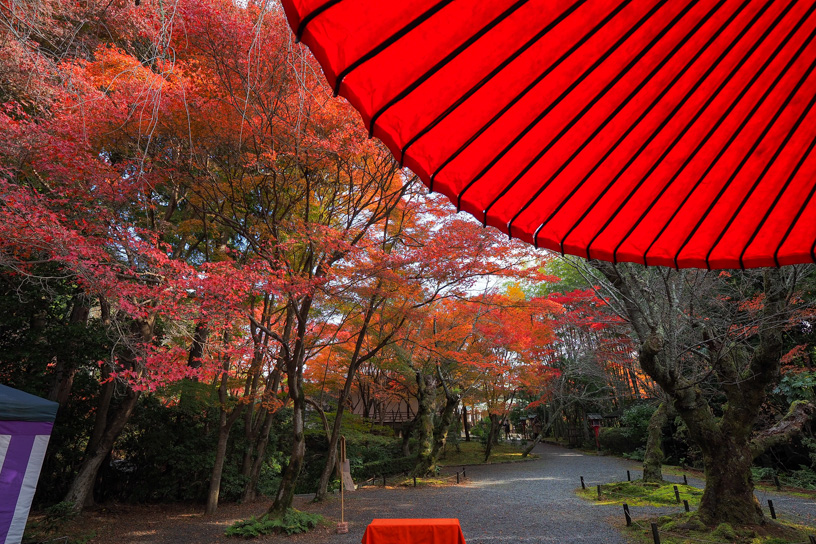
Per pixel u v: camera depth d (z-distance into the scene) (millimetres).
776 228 1406
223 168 9953
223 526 12148
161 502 15281
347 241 10211
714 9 948
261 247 10414
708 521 9047
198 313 8352
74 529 11555
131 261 8406
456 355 17188
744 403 9141
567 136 1118
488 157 1099
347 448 21281
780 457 17094
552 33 903
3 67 7508
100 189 7715
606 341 21156
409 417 29781
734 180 1316
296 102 8562
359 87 835
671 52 1021
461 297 12539
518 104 1005
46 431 7324
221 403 13906
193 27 7453
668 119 1169
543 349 21938
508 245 10766
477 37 848
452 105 945
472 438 40844
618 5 889
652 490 14102
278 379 14961
